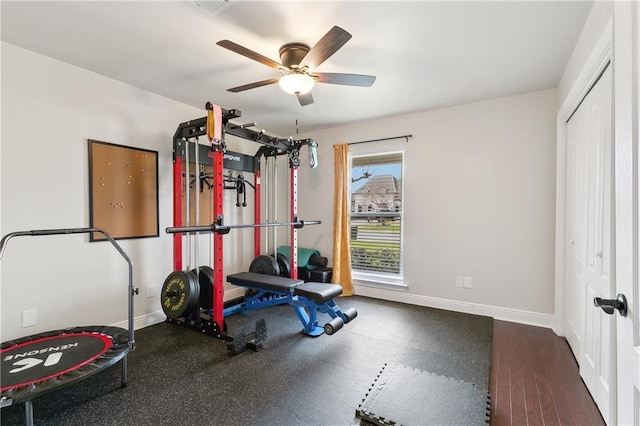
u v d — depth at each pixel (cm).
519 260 324
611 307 96
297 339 280
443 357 245
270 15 192
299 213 485
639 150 82
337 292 295
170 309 290
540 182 313
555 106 304
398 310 361
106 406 183
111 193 285
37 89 240
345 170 425
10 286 229
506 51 234
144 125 312
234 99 336
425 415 171
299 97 255
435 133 369
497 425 169
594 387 190
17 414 178
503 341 277
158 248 324
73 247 261
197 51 237
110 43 225
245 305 345
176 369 226
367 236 426
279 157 488
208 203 376
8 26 204
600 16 170
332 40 180
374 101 340
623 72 90
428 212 375
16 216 231
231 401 188
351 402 188
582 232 224
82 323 267
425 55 240
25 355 192
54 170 250
